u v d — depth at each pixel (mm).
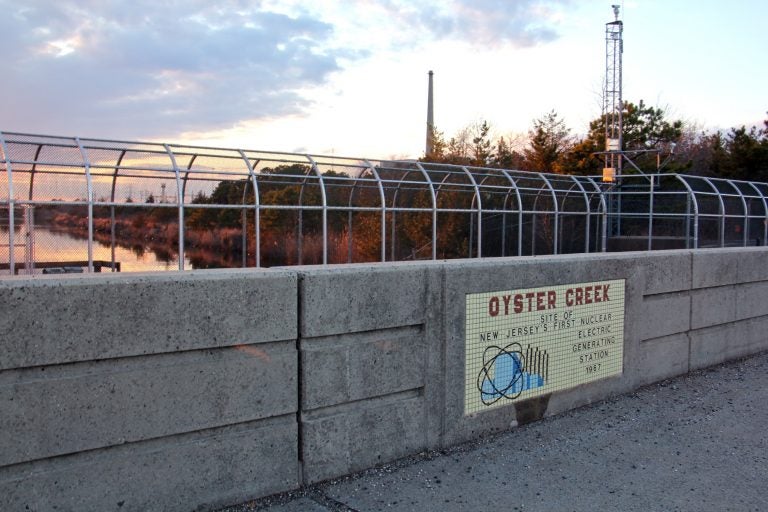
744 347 8469
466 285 5133
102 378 3477
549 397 5875
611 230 26250
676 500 4188
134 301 3570
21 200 11406
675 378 7383
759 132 42531
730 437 5402
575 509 4023
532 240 21922
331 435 4379
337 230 19031
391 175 18750
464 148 44062
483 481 4422
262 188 17578
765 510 4078
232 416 3939
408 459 4801
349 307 4445
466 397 5184
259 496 4062
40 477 3309
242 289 3955
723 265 7977
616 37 36312
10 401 3225
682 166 38281
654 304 7059
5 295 3207
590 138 40344
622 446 5156
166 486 3699
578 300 6102
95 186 13500
